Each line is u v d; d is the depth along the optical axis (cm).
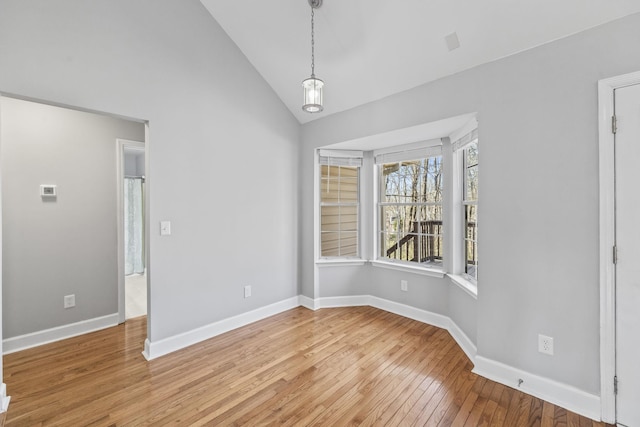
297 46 287
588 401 182
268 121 344
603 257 176
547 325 197
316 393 204
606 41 173
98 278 312
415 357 252
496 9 194
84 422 176
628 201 169
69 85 209
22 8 191
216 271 296
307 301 377
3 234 257
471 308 257
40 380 218
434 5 210
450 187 310
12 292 261
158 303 255
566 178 189
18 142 264
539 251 200
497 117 217
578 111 183
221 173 299
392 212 374
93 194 308
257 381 218
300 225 385
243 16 281
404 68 260
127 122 330
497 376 218
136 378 221
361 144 350
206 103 286
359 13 238
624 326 172
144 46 244
